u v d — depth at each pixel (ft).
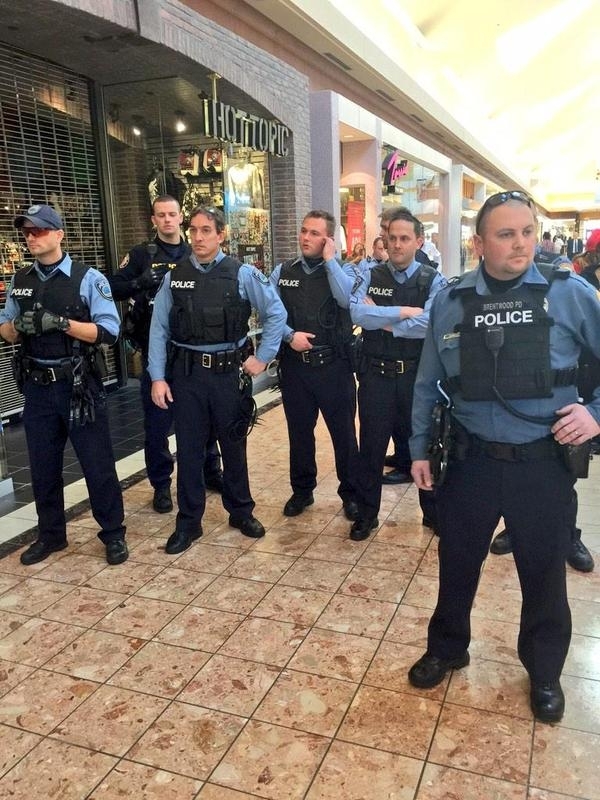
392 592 9.32
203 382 10.38
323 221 10.62
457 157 66.28
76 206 21.79
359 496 11.02
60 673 7.68
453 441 6.59
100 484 10.19
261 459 15.49
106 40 17.80
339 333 11.12
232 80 21.76
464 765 6.17
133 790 6.00
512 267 5.87
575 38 51.98
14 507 12.91
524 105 70.18
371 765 6.20
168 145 23.34
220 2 23.00
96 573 10.06
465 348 6.24
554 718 6.66
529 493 6.38
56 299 9.58
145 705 7.11
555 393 6.15
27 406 10.04
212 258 10.28
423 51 44.75
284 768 6.19
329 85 33.58
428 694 7.18
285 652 7.98
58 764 6.32
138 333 12.06
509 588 9.36
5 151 18.97
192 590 9.50
